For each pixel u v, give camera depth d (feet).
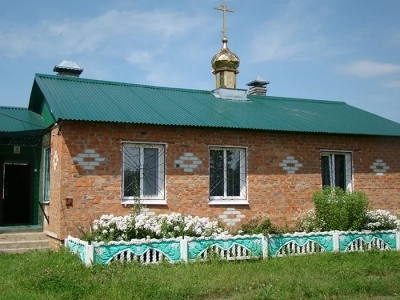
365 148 54.44
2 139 47.52
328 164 53.06
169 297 27.25
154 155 45.03
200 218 42.96
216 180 47.44
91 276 31.22
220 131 47.26
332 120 55.21
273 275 32.96
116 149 42.70
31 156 50.19
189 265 35.81
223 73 59.62
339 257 40.45
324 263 37.63
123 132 43.11
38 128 48.78
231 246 39.11
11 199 55.01
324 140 52.16
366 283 30.71
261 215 48.26
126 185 43.50
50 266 33.60
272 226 43.45
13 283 29.78
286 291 28.68
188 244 37.55
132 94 50.83
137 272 32.53
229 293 29.09
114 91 50.49
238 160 48.65
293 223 49.62
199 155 46.11
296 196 50.11
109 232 38.09
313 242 42.55
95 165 41.81
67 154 40.86
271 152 49.44
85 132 41.65
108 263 34.63
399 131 55.16
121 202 42.57
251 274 33.37
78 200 40.98
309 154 51.24
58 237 40.34
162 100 50.98
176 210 44.73
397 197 55.77
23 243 42.88
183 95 55.21
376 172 54.80
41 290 28.30
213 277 32.24
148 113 45.14
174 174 44.96
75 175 41.04
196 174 45.83
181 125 44.16
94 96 47.06
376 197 54.49
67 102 43.27
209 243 38.27
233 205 47.19
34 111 54.80
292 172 50.24
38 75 49.83
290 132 49.44
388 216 48.34
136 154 44.14
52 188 43.34
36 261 35.35
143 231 38.68
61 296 26.78
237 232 43.34
